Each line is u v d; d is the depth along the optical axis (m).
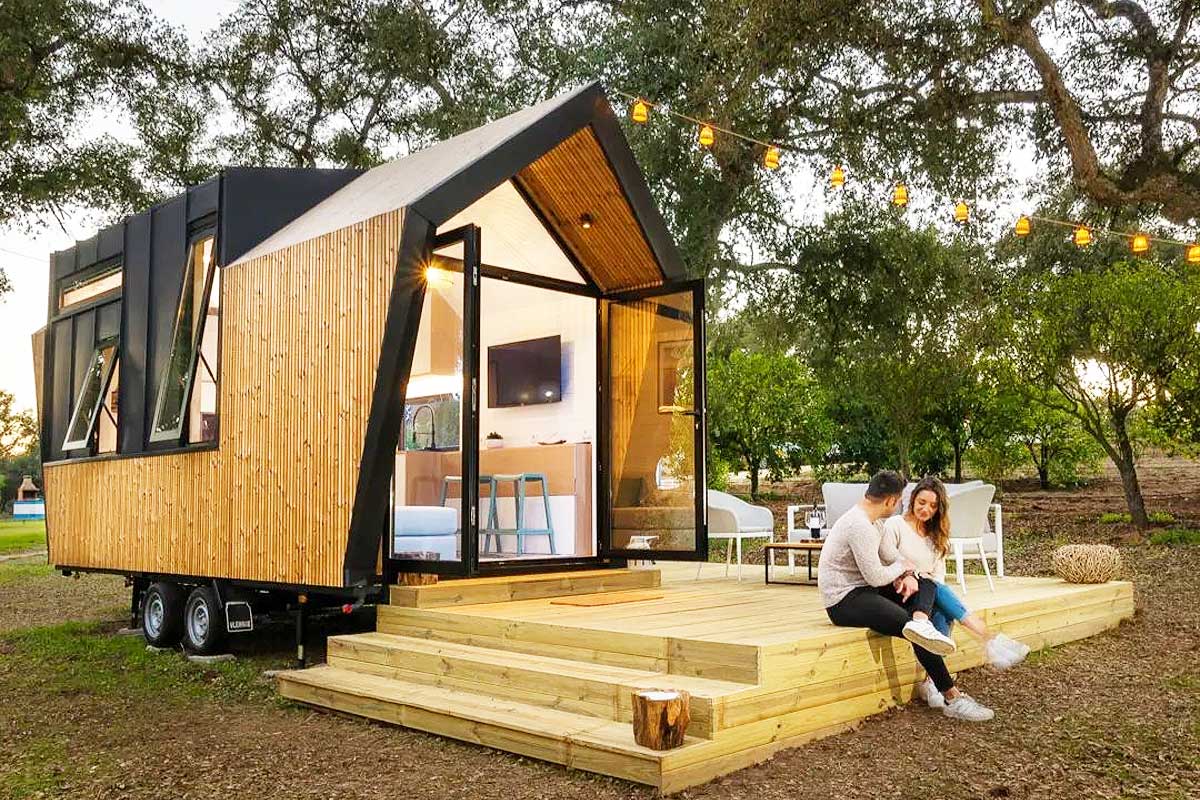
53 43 14.77
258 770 3.93
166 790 3.72
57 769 4.04
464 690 4.64
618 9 13.93
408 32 14.49
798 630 4.44
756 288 15.44
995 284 14.41
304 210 6.91
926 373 13.56
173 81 16.06
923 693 4.60
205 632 6.48
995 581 7.12
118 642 7.18
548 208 7.02
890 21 11.83
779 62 11.58
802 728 3.99
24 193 14.78
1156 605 7.52
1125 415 11.00
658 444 6.88
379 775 3.79
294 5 15.49
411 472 6.11
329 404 5.50
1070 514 13.03
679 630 4.45
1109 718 4.32
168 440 6.82
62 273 8.76
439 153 6.48
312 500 5.56
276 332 5.98
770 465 18.28
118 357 7.65
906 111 12.91
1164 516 11.77
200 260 6.84
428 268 5.48
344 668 5.35
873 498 4.58
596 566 6.84
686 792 3.42
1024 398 12.09
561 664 4.47
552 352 7.76
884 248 13.98
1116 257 14.87
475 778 3.69
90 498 7.92
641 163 12.51
